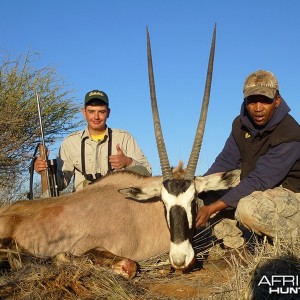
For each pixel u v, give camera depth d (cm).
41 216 215
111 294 165
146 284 183
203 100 213
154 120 211
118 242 209
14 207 223
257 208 191
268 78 199
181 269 190
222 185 204
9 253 210
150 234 216
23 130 403
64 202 218
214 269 200
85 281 172
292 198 195
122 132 274
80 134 273
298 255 175
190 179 198
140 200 215
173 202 191
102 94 265
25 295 162
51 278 172
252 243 217
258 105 200
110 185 222
